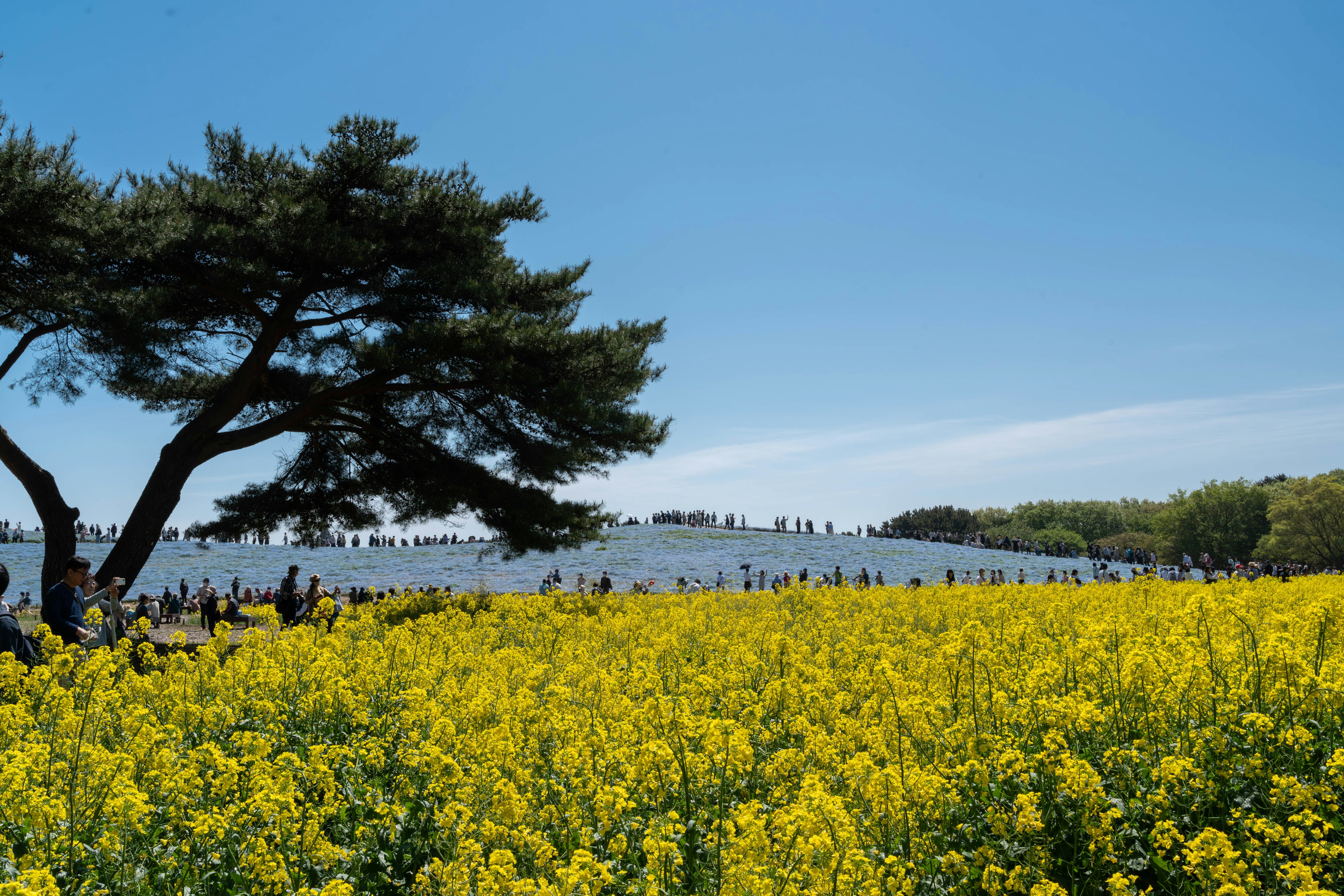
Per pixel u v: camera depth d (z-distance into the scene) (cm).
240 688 794
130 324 1828
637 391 2252
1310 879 395
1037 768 523
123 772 555
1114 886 415
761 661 949
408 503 2341
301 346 2253
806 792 466
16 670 711
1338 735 573
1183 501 10312
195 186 2022
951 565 6153
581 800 523
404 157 2156
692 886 445
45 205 1698
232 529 2403
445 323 2009
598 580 5234
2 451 1934
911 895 418
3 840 459
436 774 535
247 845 457
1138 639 797
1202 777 518
